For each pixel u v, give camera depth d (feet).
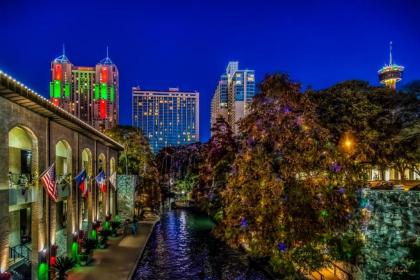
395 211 47.26
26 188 56.34
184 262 88.58
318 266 60.95
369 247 50.70
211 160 135.44
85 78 614.34
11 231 66.03
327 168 62.34
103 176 95.66
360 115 87.30
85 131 82.64
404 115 86.84
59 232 82.48
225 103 561.43
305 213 60.59
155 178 186.09
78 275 69.00
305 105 67.72
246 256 92.53
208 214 164.14
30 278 61.36
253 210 70.18
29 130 56.95
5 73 41.22
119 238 108.47
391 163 91.71
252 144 72.02
